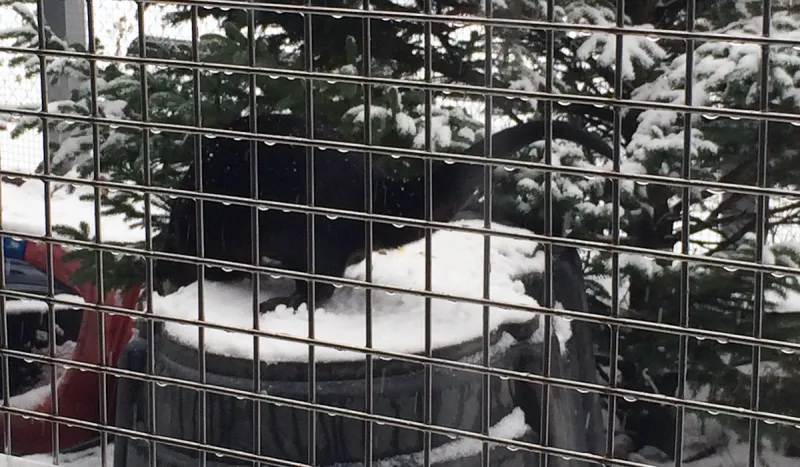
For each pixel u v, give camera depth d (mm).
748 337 1291
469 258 2889
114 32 3211
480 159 1406
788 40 1219
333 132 2938
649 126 3195
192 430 2285
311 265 1525
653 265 3229
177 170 3102
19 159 3320
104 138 3184
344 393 2189
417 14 1388
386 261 2920
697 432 3373
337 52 3203
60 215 3262
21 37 3242
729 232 3250
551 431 2469
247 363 2217
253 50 1504
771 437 3090
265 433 2191
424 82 1409
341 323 2473
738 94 3033
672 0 3322
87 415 3266
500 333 2469
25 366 3420
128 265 3129
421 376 2230
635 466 1382
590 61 3346
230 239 2906
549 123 1382
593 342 3305
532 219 3223
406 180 2922
